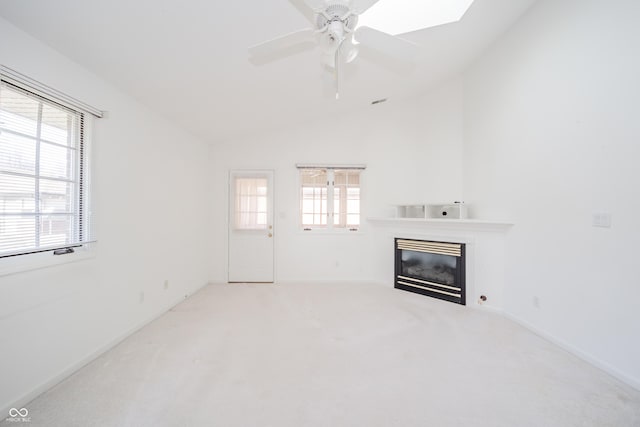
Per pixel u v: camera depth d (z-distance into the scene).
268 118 3.85
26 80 1.59
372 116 4.40
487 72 3.24
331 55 1.67
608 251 1.92
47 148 1.79
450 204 3.48
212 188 4.35
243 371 1.92
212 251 4.36
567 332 2.23
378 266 4.34
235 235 4.38
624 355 1.81
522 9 2.60
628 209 1.80
